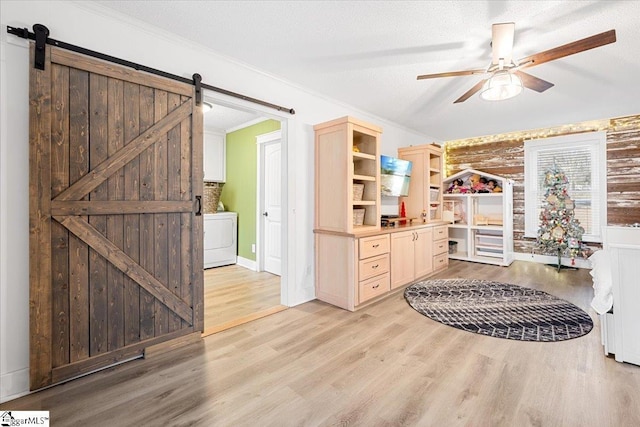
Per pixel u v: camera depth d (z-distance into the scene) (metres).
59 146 1.81
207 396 1.74
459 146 6.26
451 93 3.52
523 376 1.91
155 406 1.66
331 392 1.77
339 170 3.20
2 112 1.70
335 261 3.25
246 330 2.64
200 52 2.50
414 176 4.75
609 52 2.54
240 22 2.16
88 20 1.97
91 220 1.94
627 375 1.89
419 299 3.41
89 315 1.94
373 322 2.79
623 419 1.51
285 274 3.26
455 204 5.91
